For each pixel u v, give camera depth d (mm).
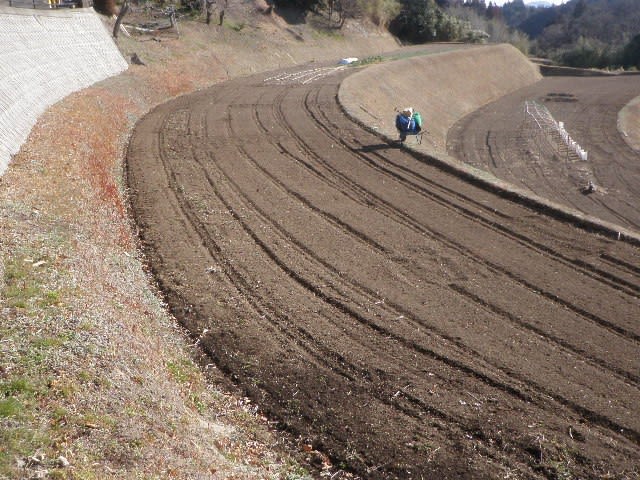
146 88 28672
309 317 10258
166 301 10594
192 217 14328
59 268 9219
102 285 9508
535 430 7793
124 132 21594
